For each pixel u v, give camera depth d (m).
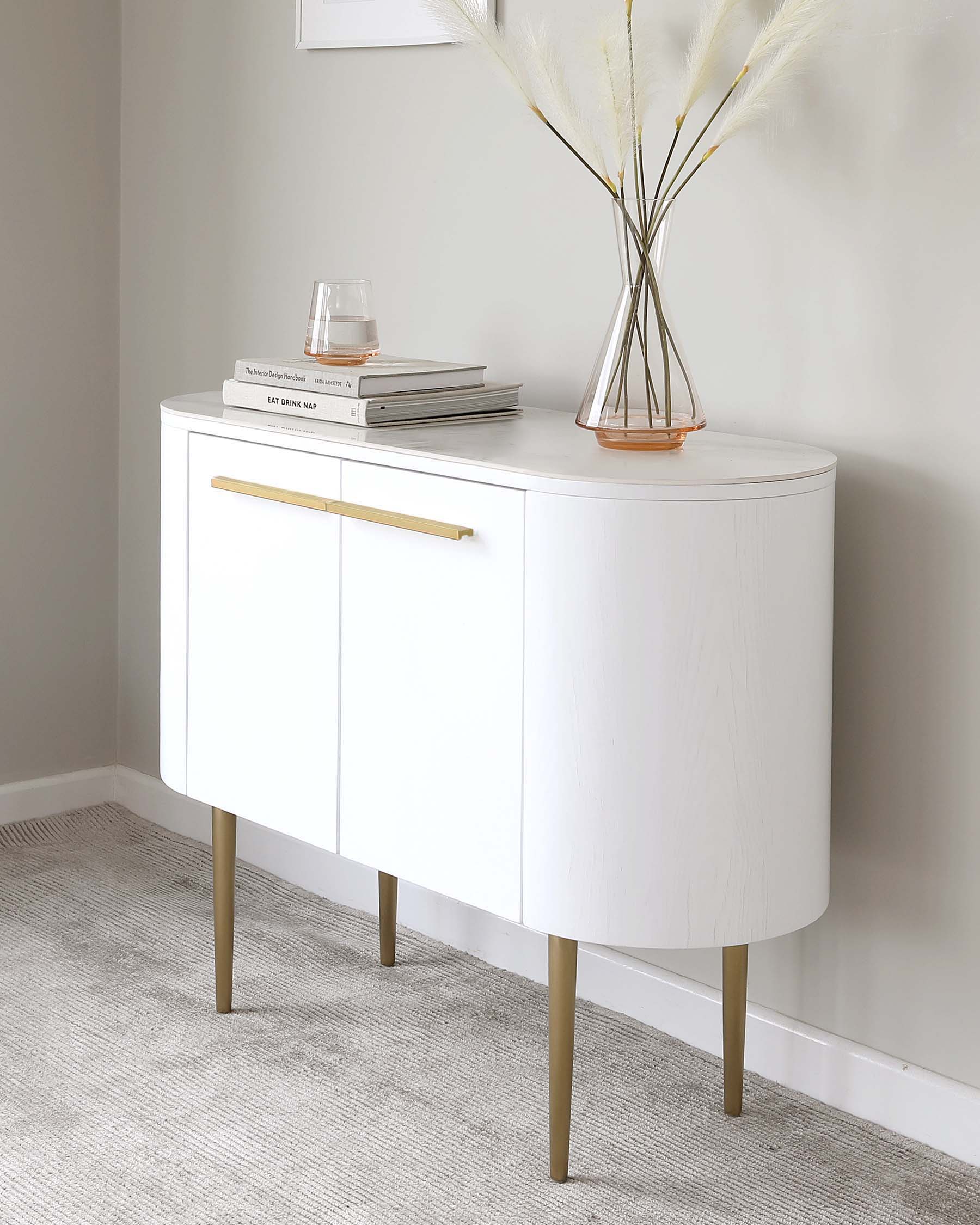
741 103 1.52
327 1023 1.89
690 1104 1.71
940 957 1.62
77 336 2.58
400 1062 1.79
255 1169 1.55
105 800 2.74
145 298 2.57
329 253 2.22
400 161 2.08
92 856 2.49
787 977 1.78
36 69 2.46
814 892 1.53
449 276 2.04
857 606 1.65
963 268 1.50
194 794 1.87
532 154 1.90
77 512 2.64
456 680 1.50
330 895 2.33
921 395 1.55
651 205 1.56
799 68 1.56
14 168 2.46
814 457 1.52
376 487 1.55
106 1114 1.65
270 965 2.07
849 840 1.69
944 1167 1.59
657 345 1.51
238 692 1.77
